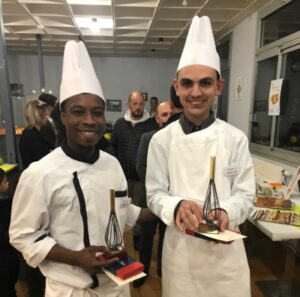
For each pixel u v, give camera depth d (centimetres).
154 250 243
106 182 83
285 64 295
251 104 373
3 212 137
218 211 82
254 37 363
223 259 93
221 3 342
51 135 231
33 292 164
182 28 449
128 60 718
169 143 99
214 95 90
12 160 248
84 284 75
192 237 92
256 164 283
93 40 541
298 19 276
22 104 681
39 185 73
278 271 223
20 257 156
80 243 77
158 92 733
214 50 91
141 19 411
